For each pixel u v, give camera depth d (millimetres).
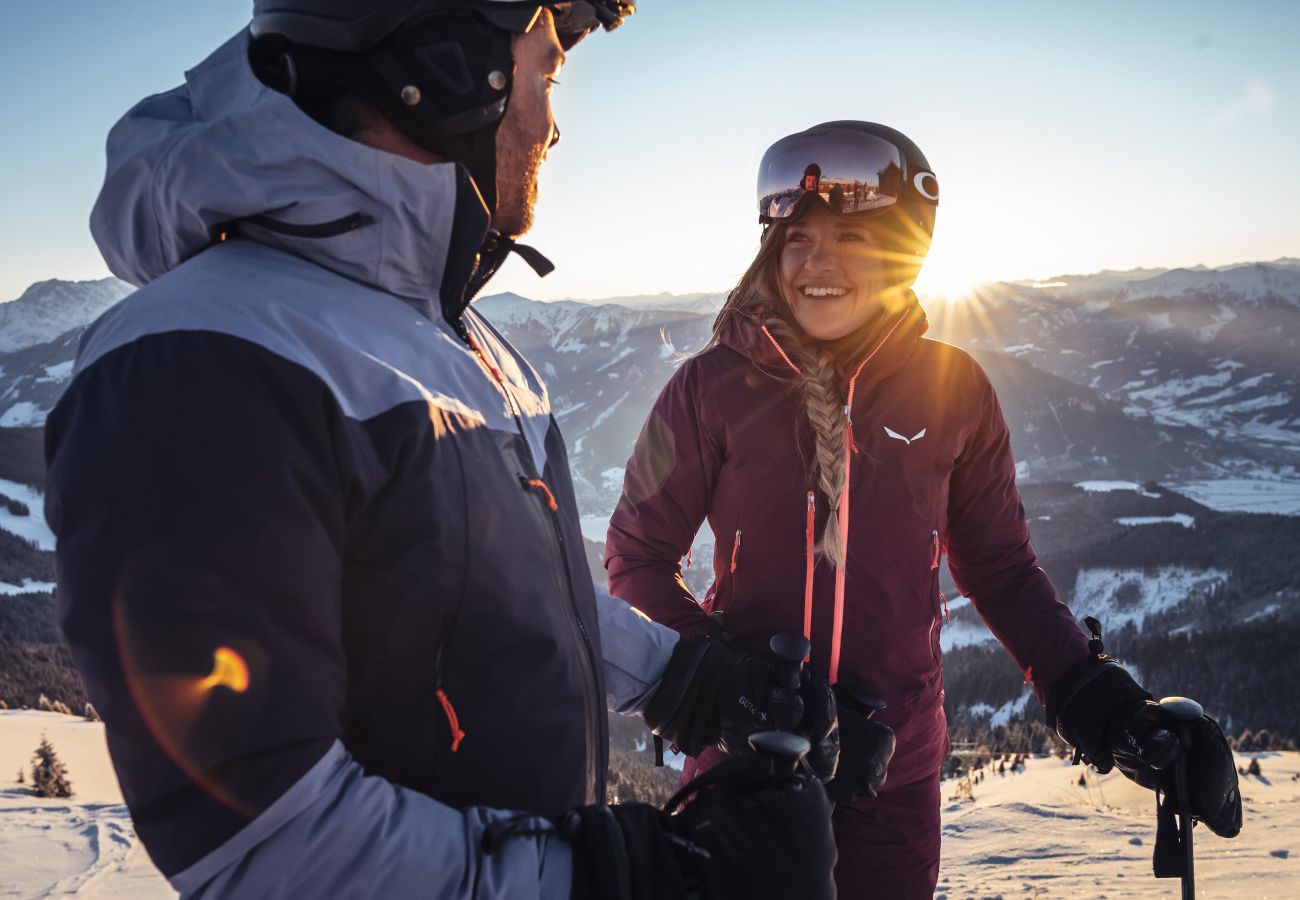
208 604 678
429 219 915
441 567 835
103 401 729
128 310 802
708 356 2014
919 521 1925
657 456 1999
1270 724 81875
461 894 738
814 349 1936
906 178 1882
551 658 927
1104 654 1837
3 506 172125
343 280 903
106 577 678
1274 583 135000
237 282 825
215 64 958
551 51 1068
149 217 919
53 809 41531
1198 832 19891
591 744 1003
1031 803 43094
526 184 1081
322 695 729
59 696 83125
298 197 861
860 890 1902
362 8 886
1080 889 16625
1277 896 12203
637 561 1959
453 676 862
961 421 1960
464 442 889
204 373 732
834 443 1855
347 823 708
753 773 905
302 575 725
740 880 831
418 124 937
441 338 959
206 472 700
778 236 1961
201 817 673
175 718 665
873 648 1888
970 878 22922
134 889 28797
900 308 1949
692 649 1393
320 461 762
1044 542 172000
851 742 1501
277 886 689
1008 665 97562
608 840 810
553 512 1016
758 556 1938
